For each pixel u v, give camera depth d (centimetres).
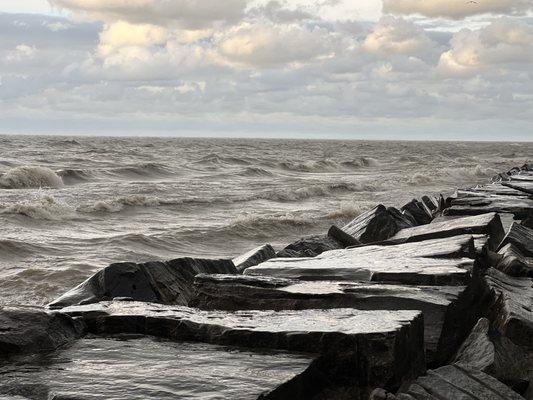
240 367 419
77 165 4922
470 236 838
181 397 367
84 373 409
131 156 6562
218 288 614
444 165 7006
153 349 462
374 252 862
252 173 5119
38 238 1814
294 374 405
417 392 429
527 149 16850
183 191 3394
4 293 1184
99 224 2197
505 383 482
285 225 2177
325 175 5409
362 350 432
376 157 9312
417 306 551
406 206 1578
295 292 583
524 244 930
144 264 727
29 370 414
